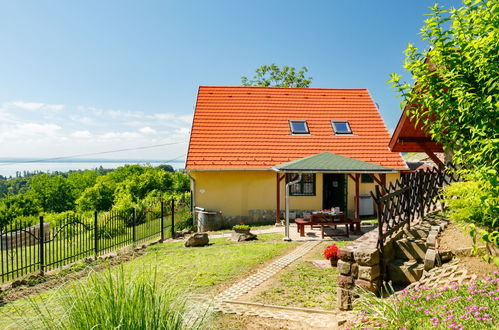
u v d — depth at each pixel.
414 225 8.16
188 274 8.78
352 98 21.14
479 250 5.78
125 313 3.39
